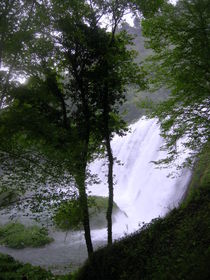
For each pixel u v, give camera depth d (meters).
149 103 13.23
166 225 9.38
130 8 12.00
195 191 11.34
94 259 9.20
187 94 11.45
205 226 8.04
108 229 12.29
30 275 11.16
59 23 11.48
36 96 11.06
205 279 5.89
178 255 7.41
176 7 10.46
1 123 8.88
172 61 11.06
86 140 12.86
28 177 9.91
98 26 12.70
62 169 9.88
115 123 13.95
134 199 27.80
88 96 13.31
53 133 9.71
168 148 13.15
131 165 32.94
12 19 9.15
